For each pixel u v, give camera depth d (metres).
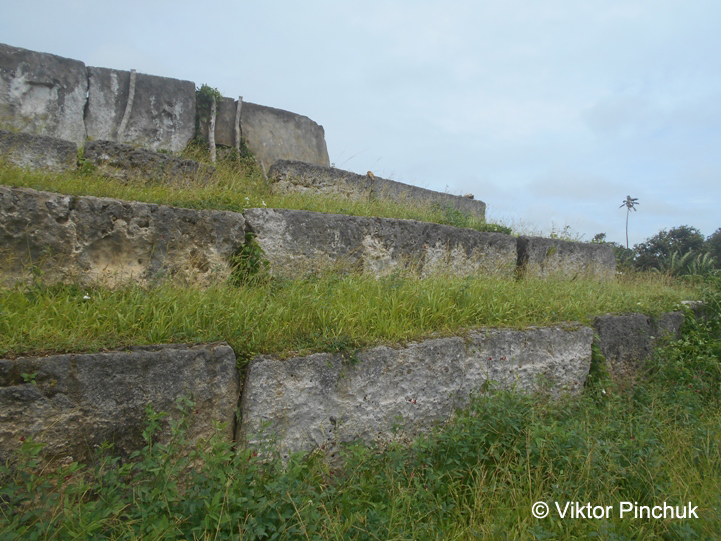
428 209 8.58
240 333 3.42
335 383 3.52
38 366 2.63
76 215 3.95
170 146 8.44
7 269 3.61
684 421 4.61
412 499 3.06
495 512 3.20
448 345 4.11
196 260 4.52
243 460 2.78
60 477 2.45
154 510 2.50
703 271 9.43
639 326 6.07
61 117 7.66
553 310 5.43
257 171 8.44
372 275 5.38
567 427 4.00
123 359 2.85
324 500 2.95
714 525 3.21
